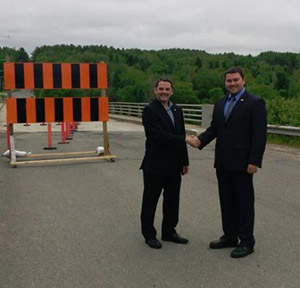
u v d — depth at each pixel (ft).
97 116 34.58
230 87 14.56
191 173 29.81
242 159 14.51
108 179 27.81
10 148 33.53
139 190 24.64
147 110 15.15
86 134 58.75
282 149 41.70
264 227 17.84
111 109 123.13
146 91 204.64
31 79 32.12
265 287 12.30
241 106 14.46
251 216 14.79
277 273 13.28
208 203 21.62
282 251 15.16
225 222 15.40
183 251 15.19
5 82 31.68
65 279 12.88
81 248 15.48
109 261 14.26
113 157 34.88
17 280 12.82
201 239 16.43
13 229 17.62
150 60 424.05
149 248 15.48
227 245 15.52
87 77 33.65
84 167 32.37
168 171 15.34
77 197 23.00
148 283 12.59
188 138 15.06
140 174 29.55
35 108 32.81
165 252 15.08
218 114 14.99
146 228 15.72
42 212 20.13
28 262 14.17
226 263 14.10
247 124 14.47
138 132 62.75
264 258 14.51
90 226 18.03
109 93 245.24
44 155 36.78
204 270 13.52
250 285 12.43
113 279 12.87
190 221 18.60
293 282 12.64
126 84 279.90
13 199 22.59
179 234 16.81
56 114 33.30
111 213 19.97
